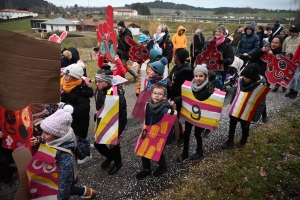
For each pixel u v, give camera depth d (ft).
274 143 14.08
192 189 10.50
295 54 19.66
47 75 6.35
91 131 15.12
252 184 11.11
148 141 10.08
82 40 128.06
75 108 10.57
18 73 6.29
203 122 10.97
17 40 6.04
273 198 10.69
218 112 10.64
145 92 11.21
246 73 11.46
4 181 10.49
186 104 11.37
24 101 6.50
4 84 6.43
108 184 10.61
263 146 13.64
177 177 11.16
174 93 12.35
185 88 11.23
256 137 14.53
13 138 7.82
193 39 25.26
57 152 6.87
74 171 7.58
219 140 14.30
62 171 6.82
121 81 10.58
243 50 22.07
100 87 10.41
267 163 12.42
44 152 6.62
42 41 6.09
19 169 6.17
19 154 6.10
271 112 18.10
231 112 12.35
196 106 11.02
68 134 7.18
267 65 17.40
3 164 10.22
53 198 7.11
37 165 6.70
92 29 203.92
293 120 16.61
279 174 11.71
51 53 6.22
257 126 15.88
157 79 12.00
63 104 10.27
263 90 11.44
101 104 10.59
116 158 11.07
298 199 10.69
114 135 10.13
